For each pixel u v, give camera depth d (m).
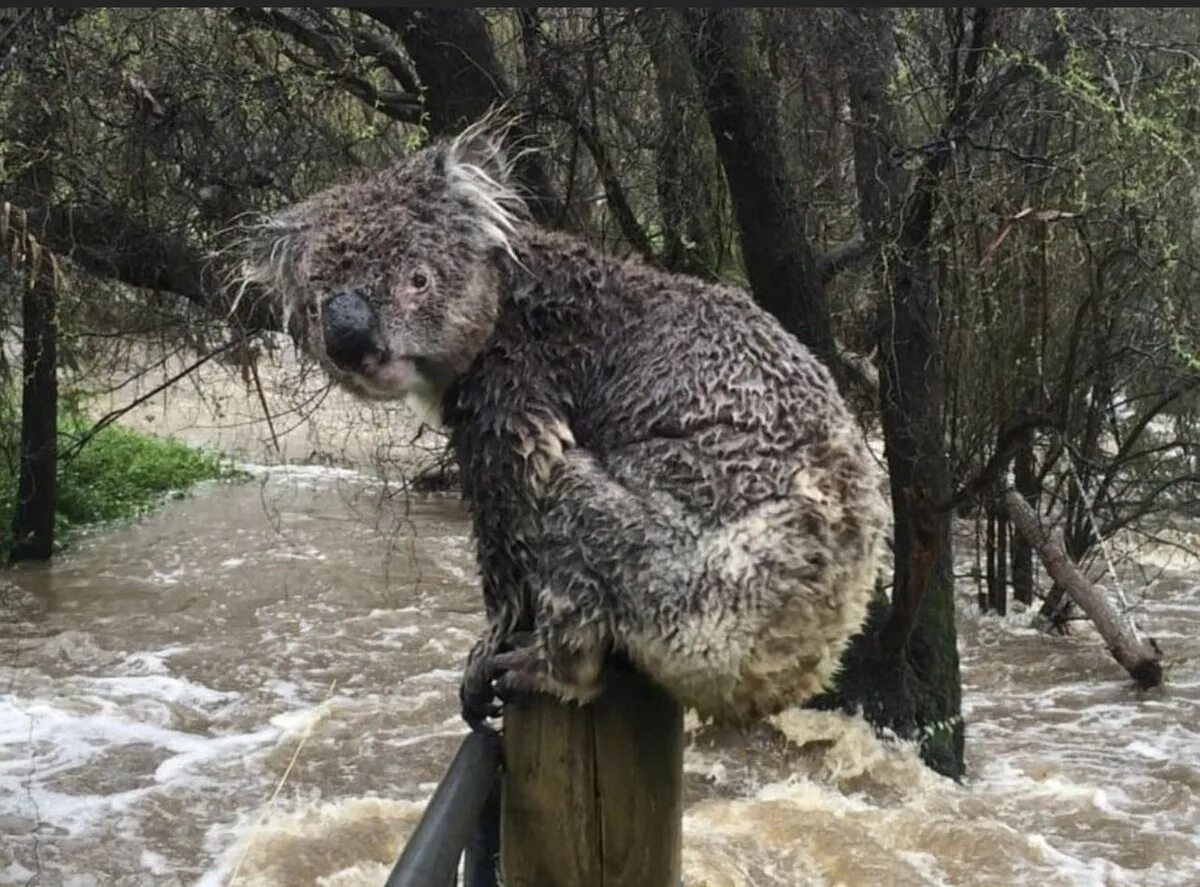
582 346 2.59
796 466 2.44
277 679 8.34
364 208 2.51
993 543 10.23
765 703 2.50
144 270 7.19
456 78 6.23
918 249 6.04
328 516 13.12
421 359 2.52
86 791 6.49
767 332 2.56
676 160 6.63
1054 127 7.00
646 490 2.46
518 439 2.53
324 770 6.78
